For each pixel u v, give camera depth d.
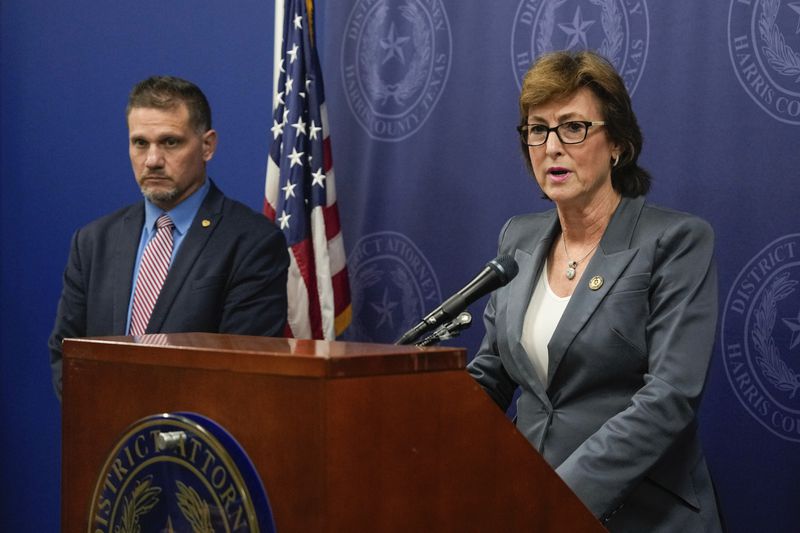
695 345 2.29
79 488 1.62
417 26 3.99
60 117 4.85
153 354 1.49
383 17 4.05
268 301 3.38
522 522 1.47
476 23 3.87
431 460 1.37
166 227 3.48
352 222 4.10
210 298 3.31
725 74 3.37
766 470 3.27
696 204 3.41
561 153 2.49
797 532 3.22
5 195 4.98
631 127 2.54
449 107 3.93
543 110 2.52
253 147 4.43
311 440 1.28
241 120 4.45
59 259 4.85
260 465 1.33
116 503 1.51
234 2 4.48
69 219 4.83
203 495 1.38
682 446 2.37
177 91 3.50
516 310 2.56
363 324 4.07
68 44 4.83
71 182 4.82
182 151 3.46
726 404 3.34
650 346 2.36
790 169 3.26
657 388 2.23
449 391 1.40
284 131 4.02
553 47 3.69
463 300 2.02
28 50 4.92
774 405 3.27
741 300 3.32
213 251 3.38
